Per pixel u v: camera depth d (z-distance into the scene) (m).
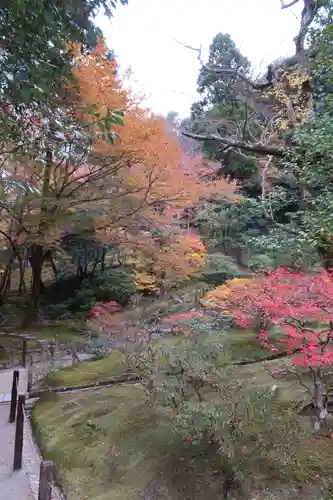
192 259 9.77
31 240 8.69
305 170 5.04
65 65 3.24
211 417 2.66
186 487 2.56
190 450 2.81
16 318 11.36
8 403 4.74
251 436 2.74
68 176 7.35
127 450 3.12
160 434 3.14
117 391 4.54
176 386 3.13
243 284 6.61
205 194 8.68
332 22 4.57
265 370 4.29
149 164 7.07
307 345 3.21
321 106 6.17
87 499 2.65
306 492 2.39
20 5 2.31
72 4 2.89
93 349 6.80
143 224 8.82
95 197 7.77
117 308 8.32
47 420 4.08
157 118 6.59
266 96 8.05
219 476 2.58
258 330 5.33
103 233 9.22
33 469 3.22
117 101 5.93
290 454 2.67
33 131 3.79
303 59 6.34
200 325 5.98
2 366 6.63
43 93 3.02
